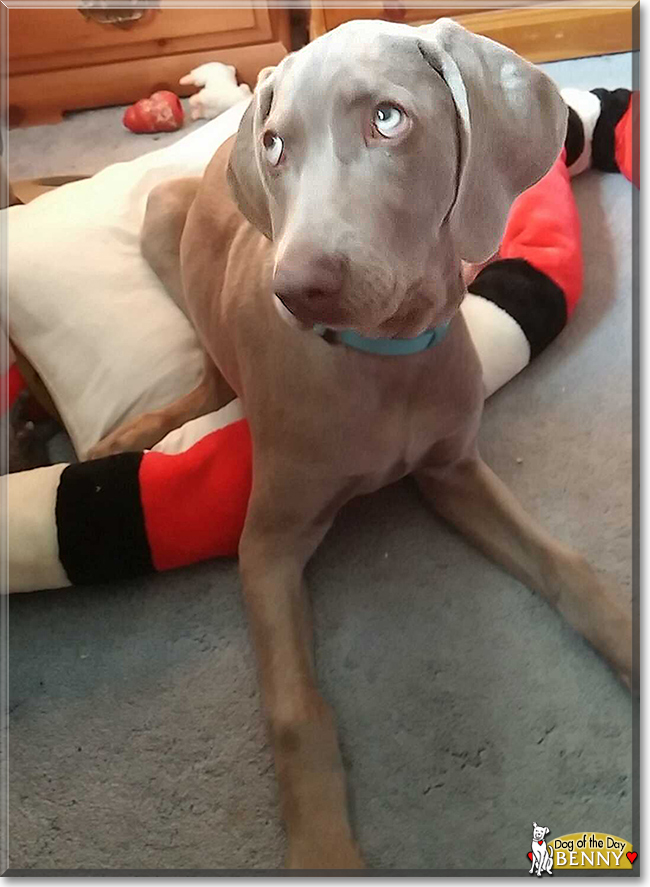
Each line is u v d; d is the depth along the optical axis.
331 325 0.77
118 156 2.06
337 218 0.72
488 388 1.31
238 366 1.12
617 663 1.01
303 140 0.75
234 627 1.14
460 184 0.79
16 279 1.39
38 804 1.01
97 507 1.14
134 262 1.46
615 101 1.69
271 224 0.92
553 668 1.04
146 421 1.32
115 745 1.05
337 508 1.12
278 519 1.06
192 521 1.15
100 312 1.39
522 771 0.96
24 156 2.10
